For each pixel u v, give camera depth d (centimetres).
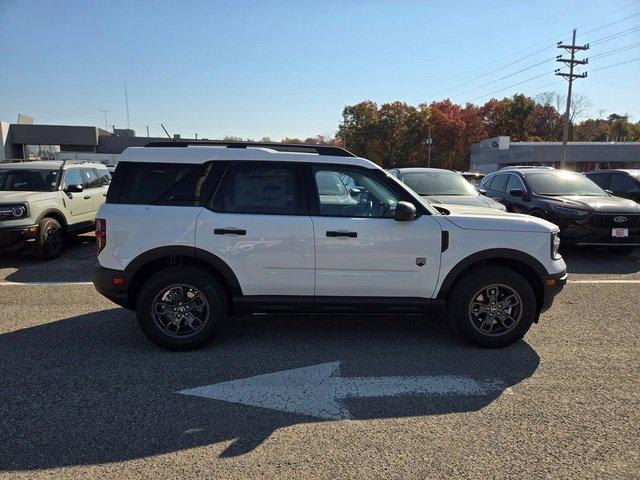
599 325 543
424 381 400
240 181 454
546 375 413
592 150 5356
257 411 349
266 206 452
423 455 296
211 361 436
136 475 274
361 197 462
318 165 460
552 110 8725
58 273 784
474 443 310
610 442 312
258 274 451
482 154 6444
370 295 462
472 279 459
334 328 527
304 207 454
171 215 443
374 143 7856
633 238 879
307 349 468
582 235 881
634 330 527
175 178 452
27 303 610
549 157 5325
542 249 465
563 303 628
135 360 436
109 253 446
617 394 379
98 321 541
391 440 313
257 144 483
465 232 457
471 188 1051
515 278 459
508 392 381
